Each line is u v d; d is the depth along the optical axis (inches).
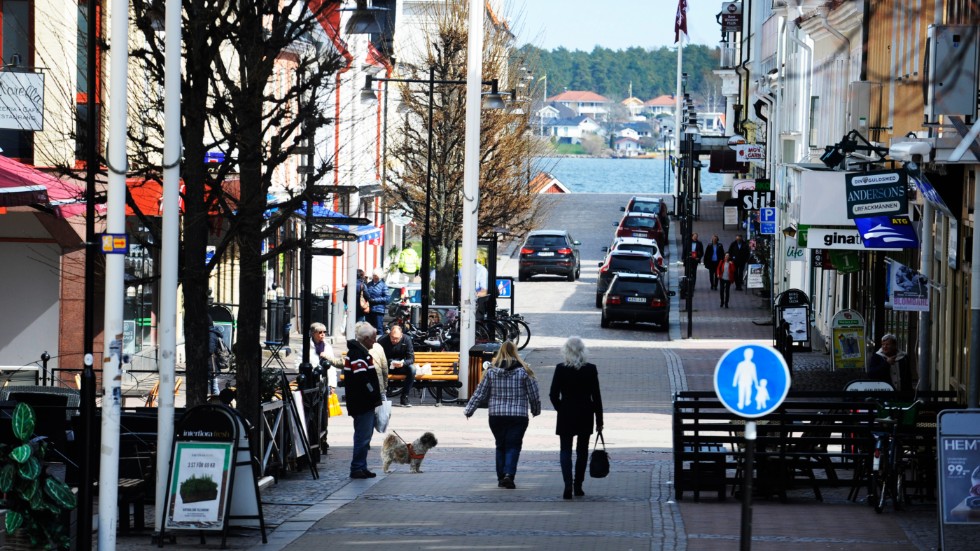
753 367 928.3
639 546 1200.8
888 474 1418.6
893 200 1939.0
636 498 1513.3
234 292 3105.3
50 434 1282.0
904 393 1539.1
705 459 1497.3
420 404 2578.7
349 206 3383.4
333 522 1320.1
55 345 2416.3
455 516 1365.7
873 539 1238.9
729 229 6683.1
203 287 1364.4
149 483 1307.8
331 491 1530.5
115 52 1069.8
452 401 2596.0
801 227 2341.3
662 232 6033.5
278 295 3144.7
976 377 1547.7
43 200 1497.3
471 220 2600.9
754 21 5546.3
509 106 4158.5
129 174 1379.2
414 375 2551.7
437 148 3956.7
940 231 2105.1
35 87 1978.3
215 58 1416.1
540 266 5393.7
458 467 1764.3
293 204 1486.2
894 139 2027.6
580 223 7411.4
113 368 1078.4
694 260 4736.7
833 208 2306.8
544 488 1581.0
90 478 1058.1
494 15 4463.6
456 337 3075.8
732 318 4306.1
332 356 2383.1
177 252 1183.6
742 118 6225.4
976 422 1156.5
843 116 2923.2
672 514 1389.0
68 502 1056.2
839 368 2709.2
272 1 1412.4
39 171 1863.9
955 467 1154.7
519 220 4662.9
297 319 3732.8
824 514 1402.6
